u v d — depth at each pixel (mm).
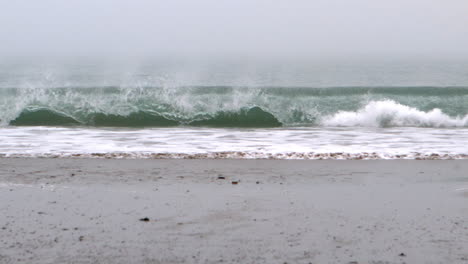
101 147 22344
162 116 34344
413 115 33406
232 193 13461
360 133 28125
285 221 10781
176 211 11500
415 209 11867
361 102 37875
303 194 13422
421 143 24203
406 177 16062
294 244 9328
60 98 35969
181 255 8727
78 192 13414
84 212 11344
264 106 36688
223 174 16422
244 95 37969
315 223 10648
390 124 33219
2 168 16953
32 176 15672
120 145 23016
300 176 16156
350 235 9852
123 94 36875
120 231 9984
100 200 12500
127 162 18438
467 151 21672
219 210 11617
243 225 10477
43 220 10672
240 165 18094
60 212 11328
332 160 19219
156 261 8453
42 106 34812
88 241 9383
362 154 20516
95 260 8469
